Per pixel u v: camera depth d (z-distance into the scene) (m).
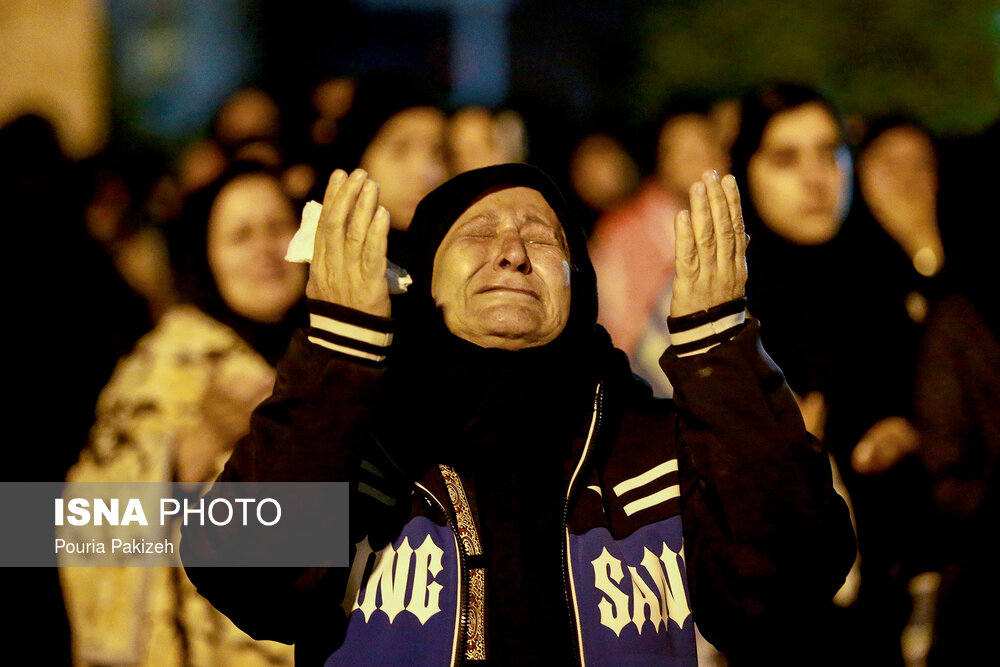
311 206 3.26
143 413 5.09
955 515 5.43
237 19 14.35
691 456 3.35
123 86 13.66
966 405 5.57
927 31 13.82
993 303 5.67
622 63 14.68
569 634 3.26
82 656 4.94
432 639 3.24
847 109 13.89
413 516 3.38
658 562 3.40
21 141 7.00
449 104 8.04
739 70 14.20
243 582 3.20
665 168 7.75
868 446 5.88
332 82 7.18
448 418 3.45
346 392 3.09
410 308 3.55
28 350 5.86
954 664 5.18
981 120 13.77
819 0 14.06
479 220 3.54
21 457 5.62
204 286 5.45
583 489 3.47
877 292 6.16
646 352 6.61
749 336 3.21
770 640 3.37
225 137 7.64
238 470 3.17
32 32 13.20
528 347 3.48
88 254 6.69
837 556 3.26
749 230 6.44
